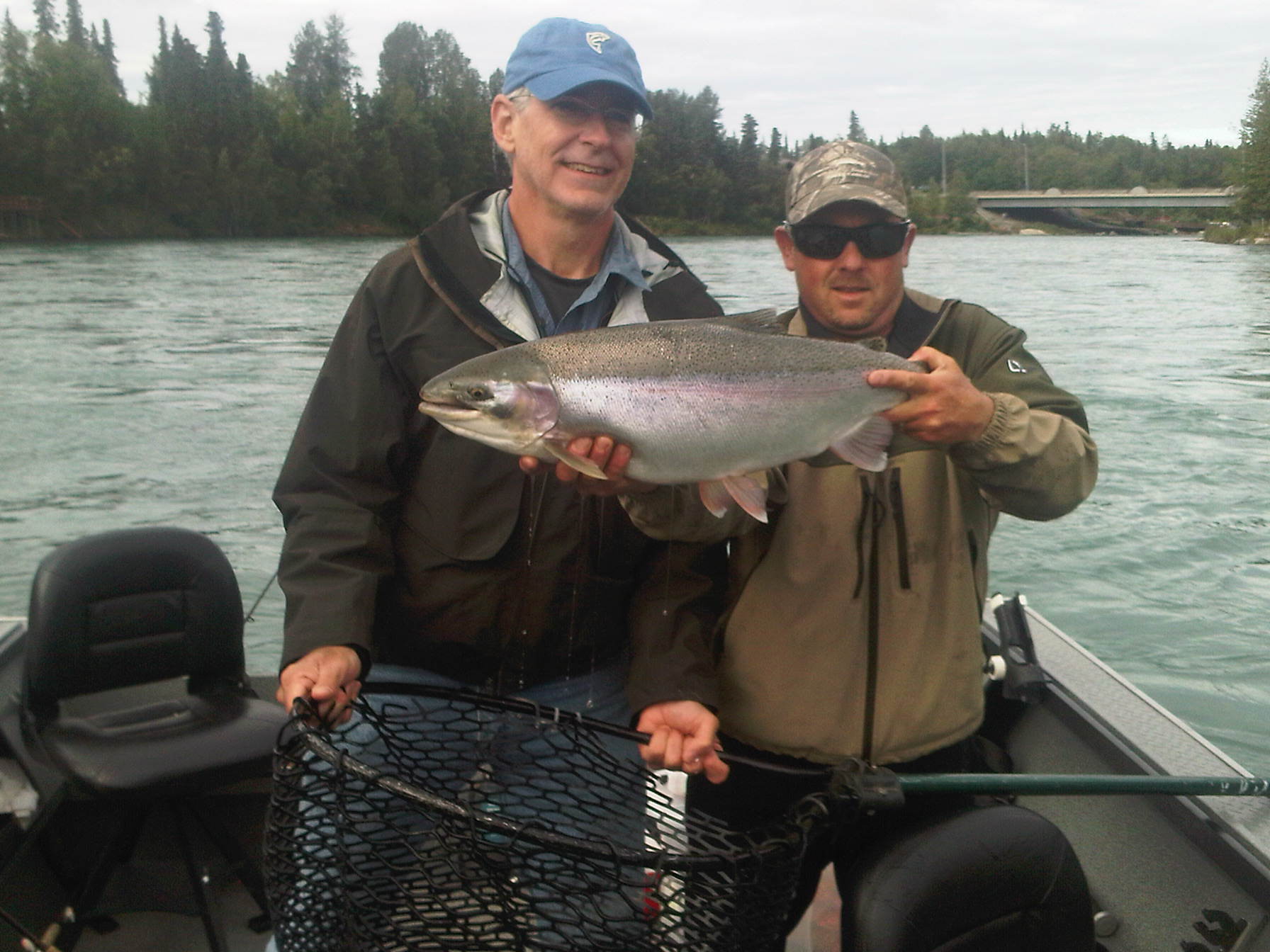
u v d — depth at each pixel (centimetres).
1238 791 238
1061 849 225
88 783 302
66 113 6069
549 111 240
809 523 248
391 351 240
